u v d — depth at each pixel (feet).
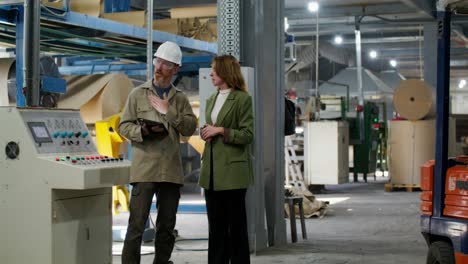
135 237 17.66
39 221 15.01
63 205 15.31
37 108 15.69
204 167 19.08
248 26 25.26
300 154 53.16
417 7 57.06
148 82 18.44
